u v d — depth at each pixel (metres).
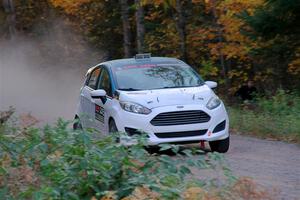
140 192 7.91
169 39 35.59
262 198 9.65
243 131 20.31
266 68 32.38
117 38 42.50
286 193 11.33
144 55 18.09
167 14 36.59
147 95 15.89
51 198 7.84
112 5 40.56
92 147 8.73
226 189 8.92
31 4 47.62
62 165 8.62
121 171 8.38
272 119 20.03
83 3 39.12
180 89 16.39
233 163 14.52
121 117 15.68
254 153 16.00
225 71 33.00
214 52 32.06
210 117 15.71
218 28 31.86
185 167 8.44
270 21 26.12
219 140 16.03
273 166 14.05
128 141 8.80
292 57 29.23
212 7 31.69
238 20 30.25
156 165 8.43
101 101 16.97
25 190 8.53
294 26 26.50
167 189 7.86
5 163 9.23
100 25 41.88
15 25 48.50
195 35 34.59
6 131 10.91
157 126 15.34
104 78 17.61
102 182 8.28
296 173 13.22
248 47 29.81
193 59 35.28
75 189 8.30
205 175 12.48
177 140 15.44
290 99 23.28
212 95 16.25
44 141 9.30
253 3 29.11
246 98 29.19
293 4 25.17
